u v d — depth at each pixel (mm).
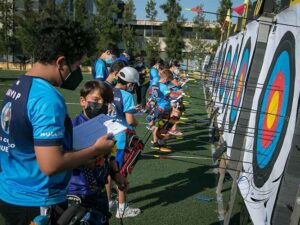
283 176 2135
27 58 32500
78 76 2078
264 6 3201
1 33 33969
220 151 3828
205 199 4801
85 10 35406
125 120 4066
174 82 9352
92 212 2656
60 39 1922
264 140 2703
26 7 32000
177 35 38375
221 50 11117
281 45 2664
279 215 2117
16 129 1882
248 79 3352
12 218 2006
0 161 2023
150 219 4207
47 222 1939
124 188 2988
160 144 7316
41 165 1832
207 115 11922
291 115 2250
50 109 1838
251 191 2734
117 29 37562
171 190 5141
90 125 2418
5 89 15648
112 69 4426
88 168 2674
